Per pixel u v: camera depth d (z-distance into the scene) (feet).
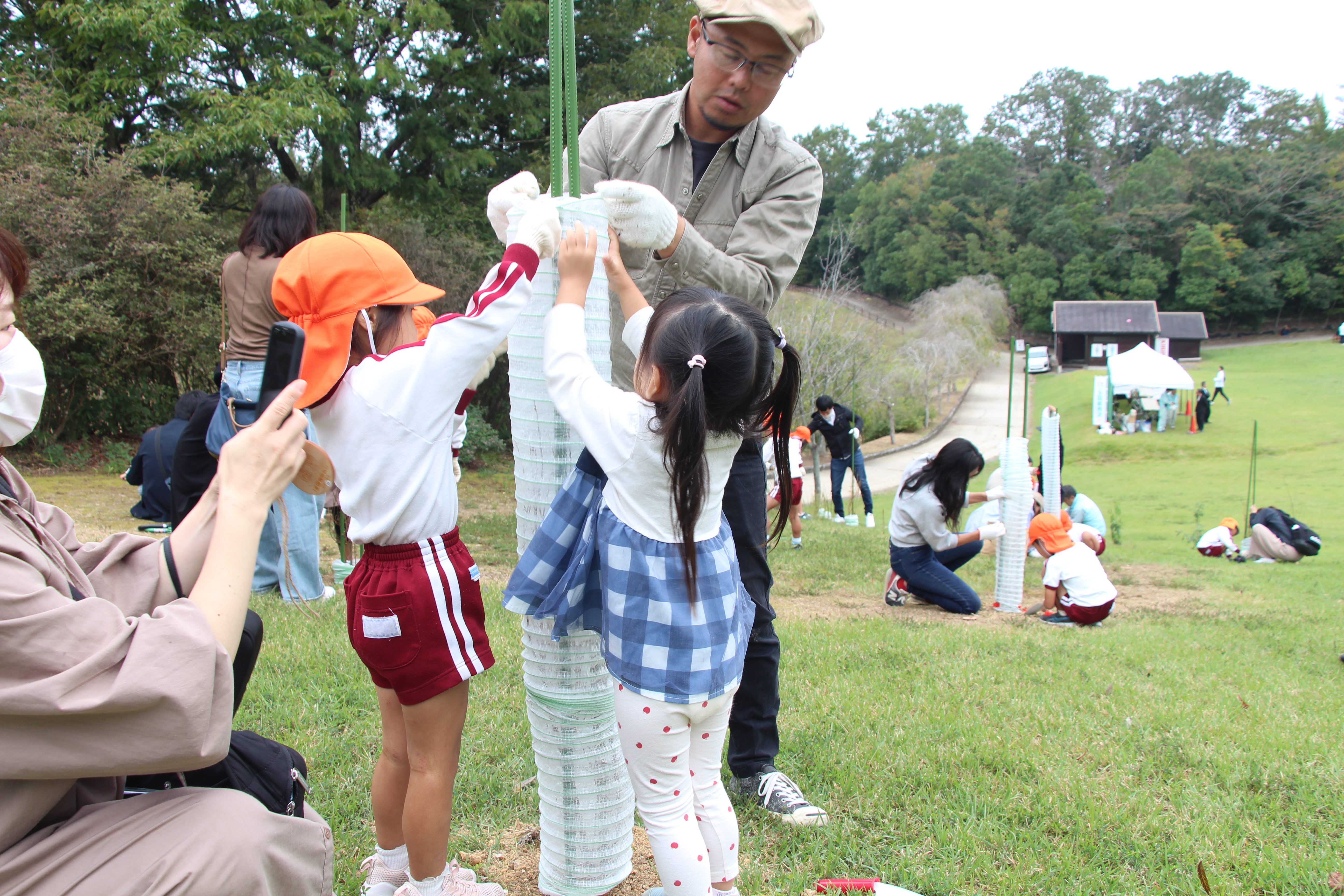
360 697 11.36
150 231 39.86
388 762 6.95
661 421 6.23
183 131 45.24
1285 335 234.17
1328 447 92.27
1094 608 21.49
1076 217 248.32
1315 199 236.43
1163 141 306.14
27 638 4.19
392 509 6.24
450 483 6.64
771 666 9.30
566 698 6.98
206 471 14.79
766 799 9.17
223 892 4.63
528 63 60.34
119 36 42.27
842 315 81.56
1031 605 24.98
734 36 7.73
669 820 6.43
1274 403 126.21
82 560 5.39
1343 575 33.76
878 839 8.72
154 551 5.49
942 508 21.76
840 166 319.47
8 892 4.35
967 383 164.45
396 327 6.82
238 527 4.92
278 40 48.16
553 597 6.59
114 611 4.47
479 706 11.53
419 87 53.42
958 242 255.70
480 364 6.44
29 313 36.09
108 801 4.97
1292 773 10.87
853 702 12.71
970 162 263.08
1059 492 26.89
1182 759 11.28
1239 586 30.27
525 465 7.16
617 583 6.39
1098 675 15.67
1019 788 10.02
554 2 6.87
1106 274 240.53
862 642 16.88
